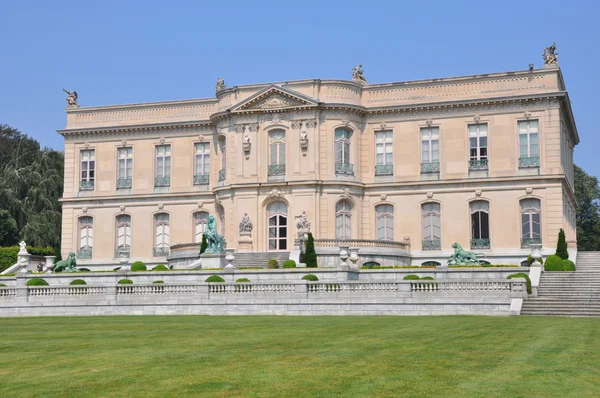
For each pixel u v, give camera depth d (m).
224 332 24.39
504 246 53.44
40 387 14.03
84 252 61.81
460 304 34.38
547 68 53.34
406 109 55.84
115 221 61.44
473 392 13.30
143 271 45.56
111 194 61.53
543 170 53.00
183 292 37.72
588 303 34.09
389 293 35.25
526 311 33.81
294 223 54.75
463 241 54.31
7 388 13.98
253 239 55.34
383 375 15.00
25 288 39.78
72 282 43.94
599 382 14.31
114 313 38.22
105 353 18.83
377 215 56.44
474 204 54.59
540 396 12.98
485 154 54.44
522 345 19.91
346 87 56.00
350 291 35.72
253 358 17.47
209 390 13.54
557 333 23.41
